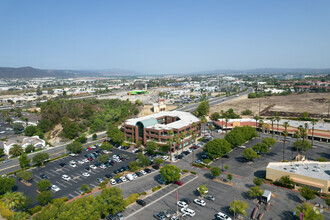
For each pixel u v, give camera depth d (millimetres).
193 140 151500
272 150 133250
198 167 111875
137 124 147750
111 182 96188
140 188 91875
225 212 74250
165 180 92688
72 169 114125
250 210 74562
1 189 86625
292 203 78625
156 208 77438
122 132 152500
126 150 139500
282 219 69688
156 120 155750
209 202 80562
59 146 154875
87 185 91750
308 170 92875
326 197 81062
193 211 73125
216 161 118562
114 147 146250
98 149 144125
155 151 134250
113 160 121688
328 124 165625
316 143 145250
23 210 77062
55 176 106688
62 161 125438
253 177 99438
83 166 117562
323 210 73562
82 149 137000
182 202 78500
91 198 71250
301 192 77250
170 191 89000
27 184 99812
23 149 138375
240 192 86812
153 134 139375
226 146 117625
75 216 61781
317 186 83875
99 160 113312
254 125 179500
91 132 183250
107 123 199000
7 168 119875
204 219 71000
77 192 90812
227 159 121062
